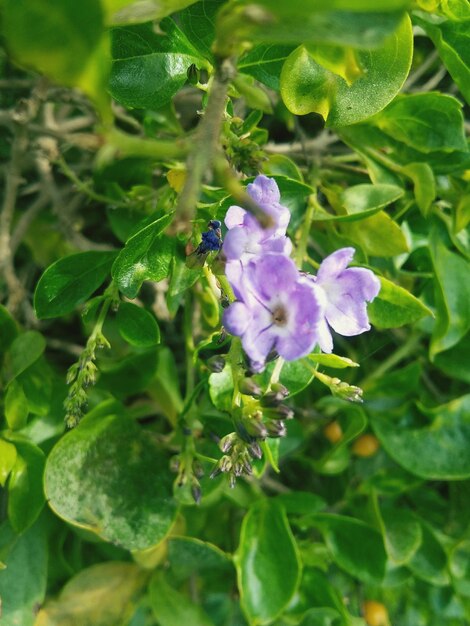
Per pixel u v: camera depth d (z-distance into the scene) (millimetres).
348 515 131
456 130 101
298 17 52
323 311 69
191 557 114
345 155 124
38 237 133
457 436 122
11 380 101
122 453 107
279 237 73
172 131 106
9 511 104
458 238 114
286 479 142
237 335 69
